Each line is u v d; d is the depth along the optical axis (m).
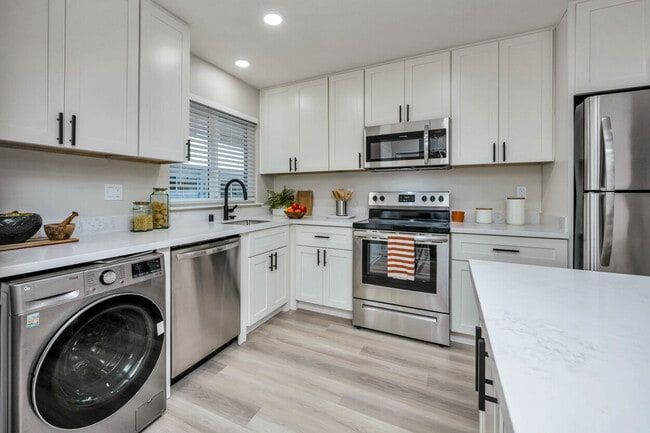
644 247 1.65
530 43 2.28
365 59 2.70
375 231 2.46
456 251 2.26
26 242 1.44
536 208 2.59
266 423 1.49
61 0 1.47
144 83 1.86
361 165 2.88
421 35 2.32
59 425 1.15
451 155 2.54
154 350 1.50
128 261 1.39
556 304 0.77
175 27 2.05
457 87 2.50
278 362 2.01
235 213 3.09
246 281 2.29
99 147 1.64
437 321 2.27
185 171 2.62
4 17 1.29
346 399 1.66
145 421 1.46
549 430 0.35
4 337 1.04
